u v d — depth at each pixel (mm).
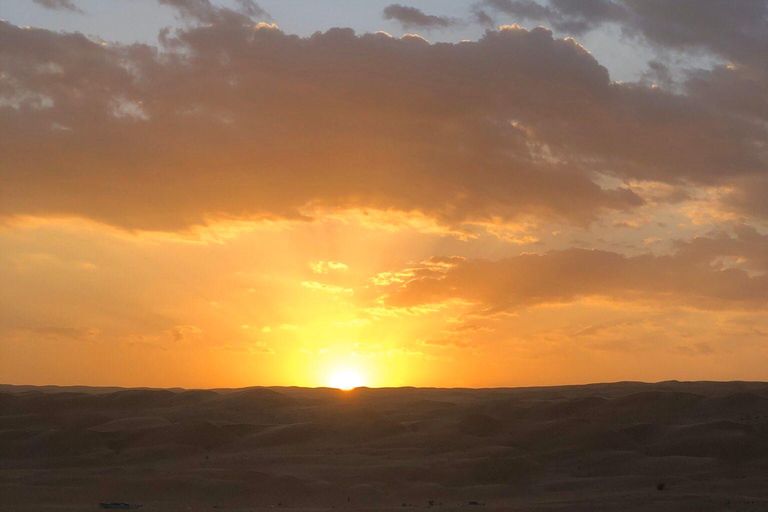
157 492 87250
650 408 140125
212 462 109062
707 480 95000
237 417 152625
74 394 169250
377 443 124688
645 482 93375
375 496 89312
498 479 100438
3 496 82500
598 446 114125
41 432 124250
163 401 171750
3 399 159750
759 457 107375
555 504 81250
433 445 120500
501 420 134000
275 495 87750
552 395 196000
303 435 128125
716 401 138125
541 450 116375
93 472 100250
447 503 86188
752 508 76000
